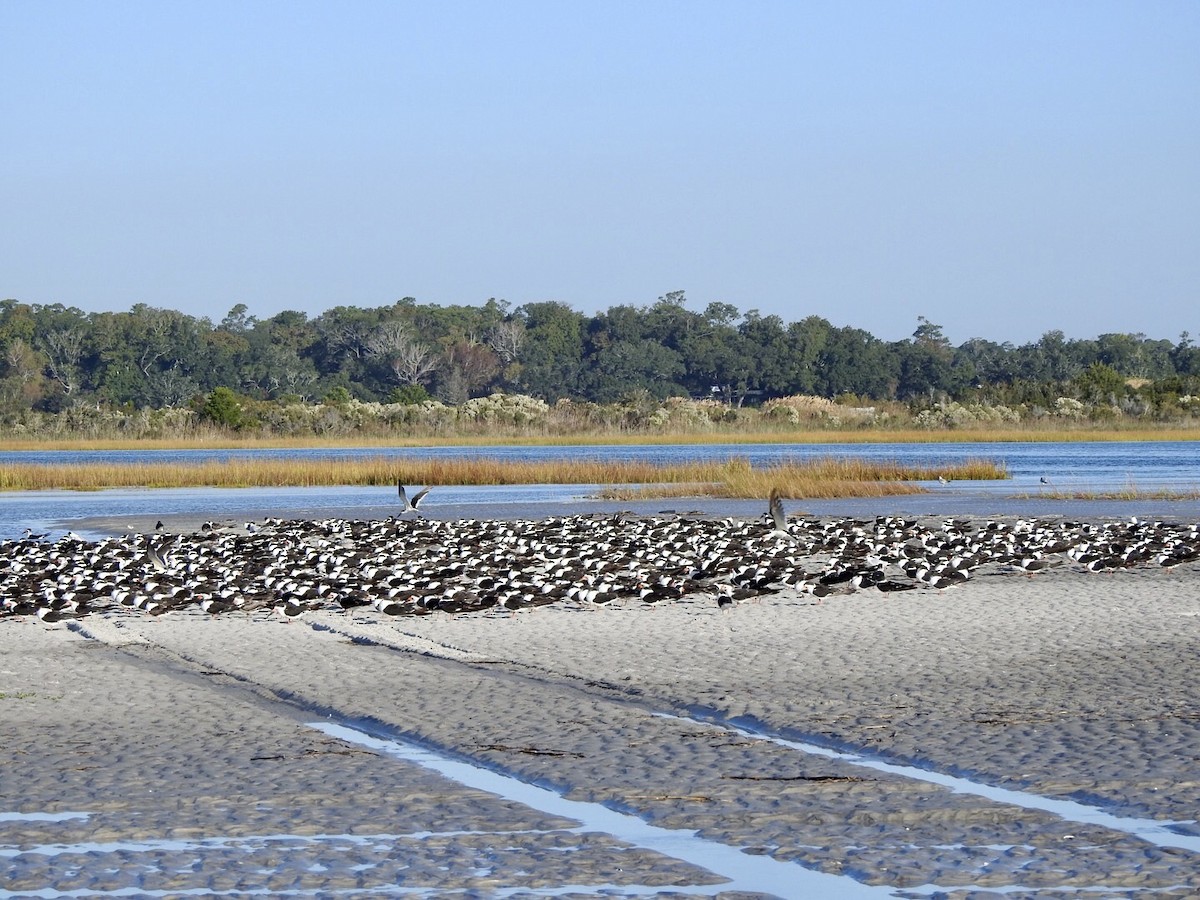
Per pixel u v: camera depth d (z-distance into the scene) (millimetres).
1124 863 20875
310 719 32062
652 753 28031
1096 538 70938
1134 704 31531
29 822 23719
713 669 37250
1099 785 24859
